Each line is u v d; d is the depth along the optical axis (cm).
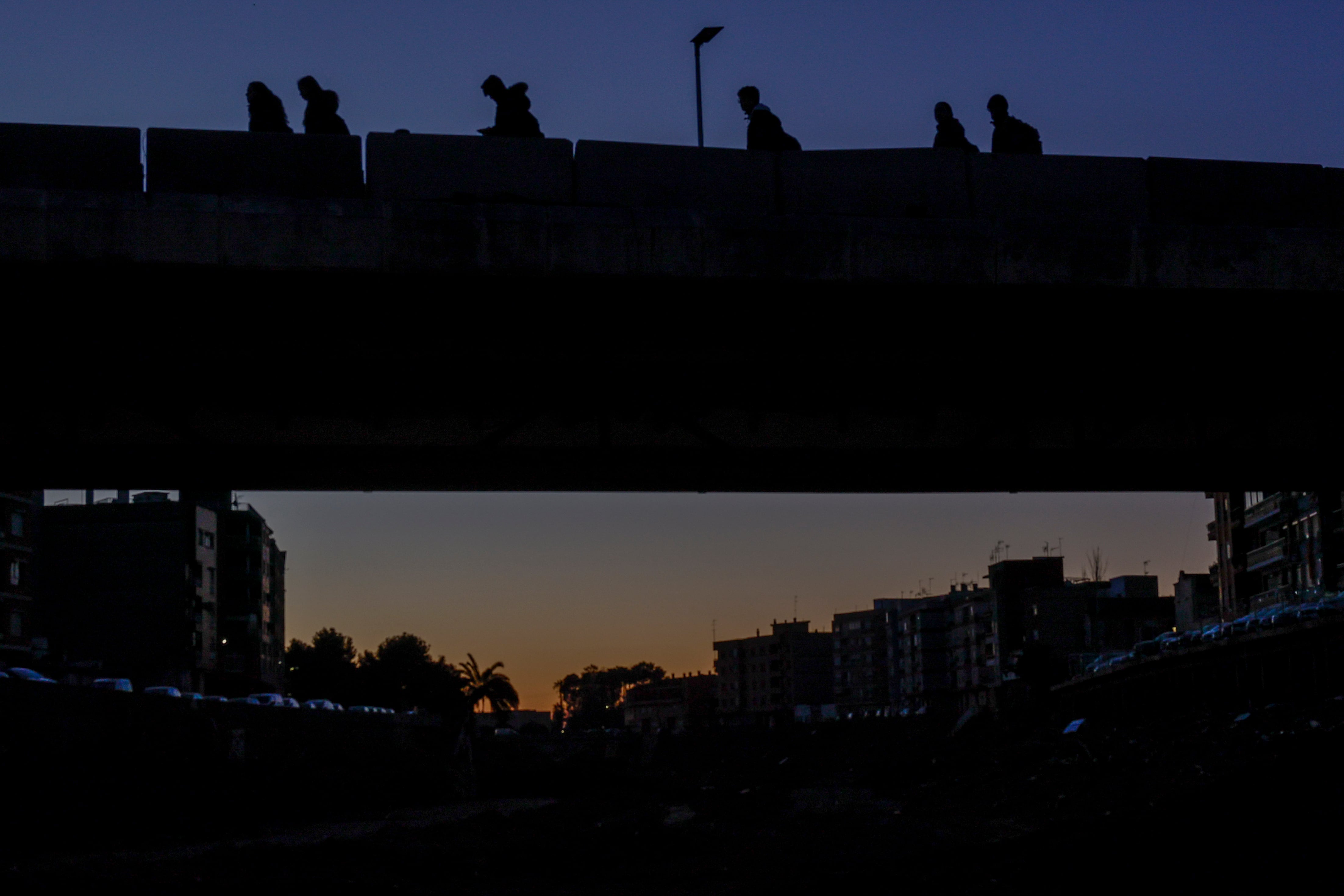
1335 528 8006
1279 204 1888
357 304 1697
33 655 8531
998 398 1983
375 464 1930
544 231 1620
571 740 13075
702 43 1867
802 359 1834
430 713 13750
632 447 1930
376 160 1666
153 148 1623
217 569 10438
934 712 14250
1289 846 1577
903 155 1786
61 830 3453
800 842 3030
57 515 9925
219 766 5006
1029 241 1719
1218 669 6047
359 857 2750
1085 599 13675
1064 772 4600
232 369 1758
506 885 2397
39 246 1526
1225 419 2053
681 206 1731
